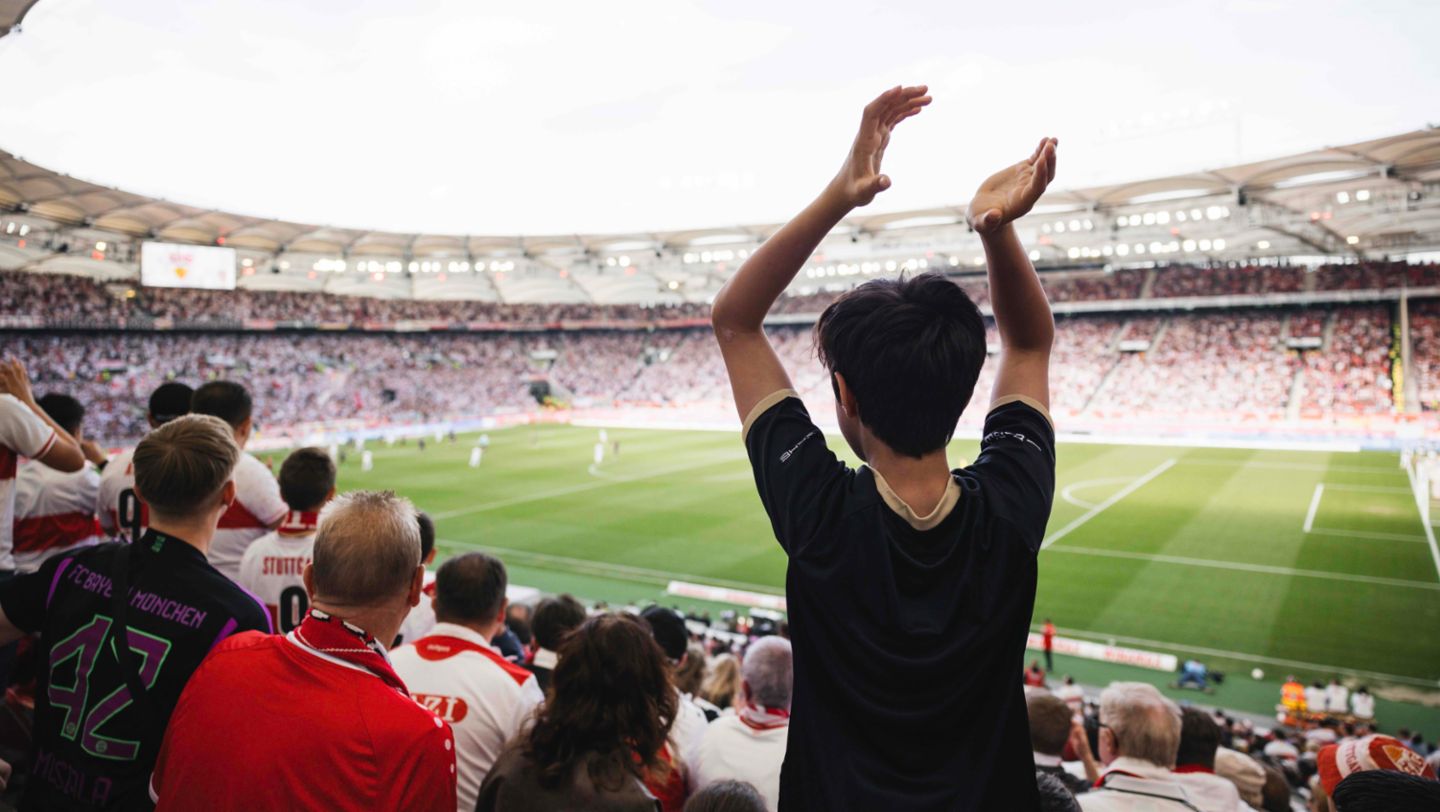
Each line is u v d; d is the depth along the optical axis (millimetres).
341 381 65375
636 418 67000
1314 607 19781
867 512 1557
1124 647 17719
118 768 2828
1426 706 14711
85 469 6047
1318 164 41125
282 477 4863
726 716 4223
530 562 24922
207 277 54219
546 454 48156
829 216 1627
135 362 56062
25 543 5707
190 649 2879
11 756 4742
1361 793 2318
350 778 2277
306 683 2373
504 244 63625
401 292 72125
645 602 21359
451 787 2434
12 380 4508
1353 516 28672
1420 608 19500
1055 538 26641
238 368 60812
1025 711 1577
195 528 3070
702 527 28797
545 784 2863
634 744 2984
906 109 1576
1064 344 62688
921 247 59750
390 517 2578
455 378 72625
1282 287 57469
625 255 68688
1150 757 4020
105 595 2926
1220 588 21312
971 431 52844
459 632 4141
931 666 1466
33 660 5008
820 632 1553
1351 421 45844
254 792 2246
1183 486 35156
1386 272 55094
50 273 52781
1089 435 52875
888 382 1583
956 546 1566
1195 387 54969
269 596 4809
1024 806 1534
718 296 1829
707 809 2920
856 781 1479
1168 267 62312
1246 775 6883
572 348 81812
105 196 44406
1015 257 1752
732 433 58906
